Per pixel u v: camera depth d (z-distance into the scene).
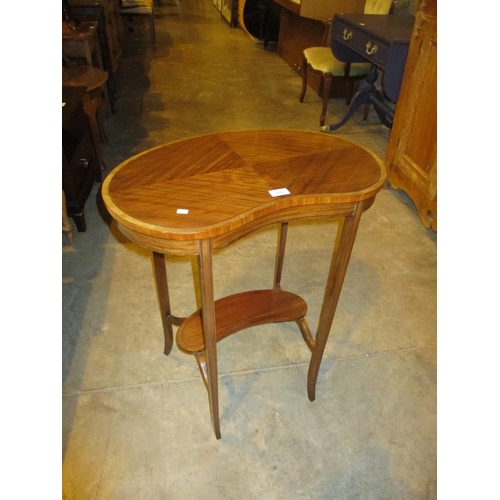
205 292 0.91
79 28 2.61
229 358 1.50
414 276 1.92
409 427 1.31
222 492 1.13
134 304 1.71
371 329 1.64
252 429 1.28
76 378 1.41
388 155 2.50
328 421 1.31
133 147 2.89
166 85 4.11
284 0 4.07
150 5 4.80
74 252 1.97
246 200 0.89
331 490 1.14
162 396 1.37
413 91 2.15
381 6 3.08
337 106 3.81
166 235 0.80
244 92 4.04
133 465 1.18
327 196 0.92
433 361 1.52
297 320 1.41
